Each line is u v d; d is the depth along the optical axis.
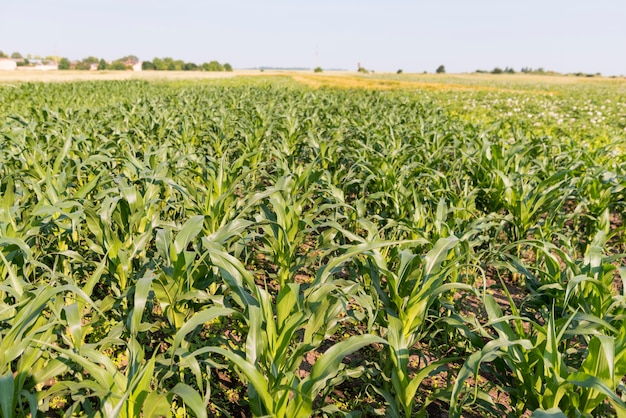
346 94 25.80
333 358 2.12
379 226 5.46
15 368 3.34
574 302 3.06
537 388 2.45
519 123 12.55
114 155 7.24
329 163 7.66
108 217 3.61
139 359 2.28
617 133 13.19
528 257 5.85
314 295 2.67
